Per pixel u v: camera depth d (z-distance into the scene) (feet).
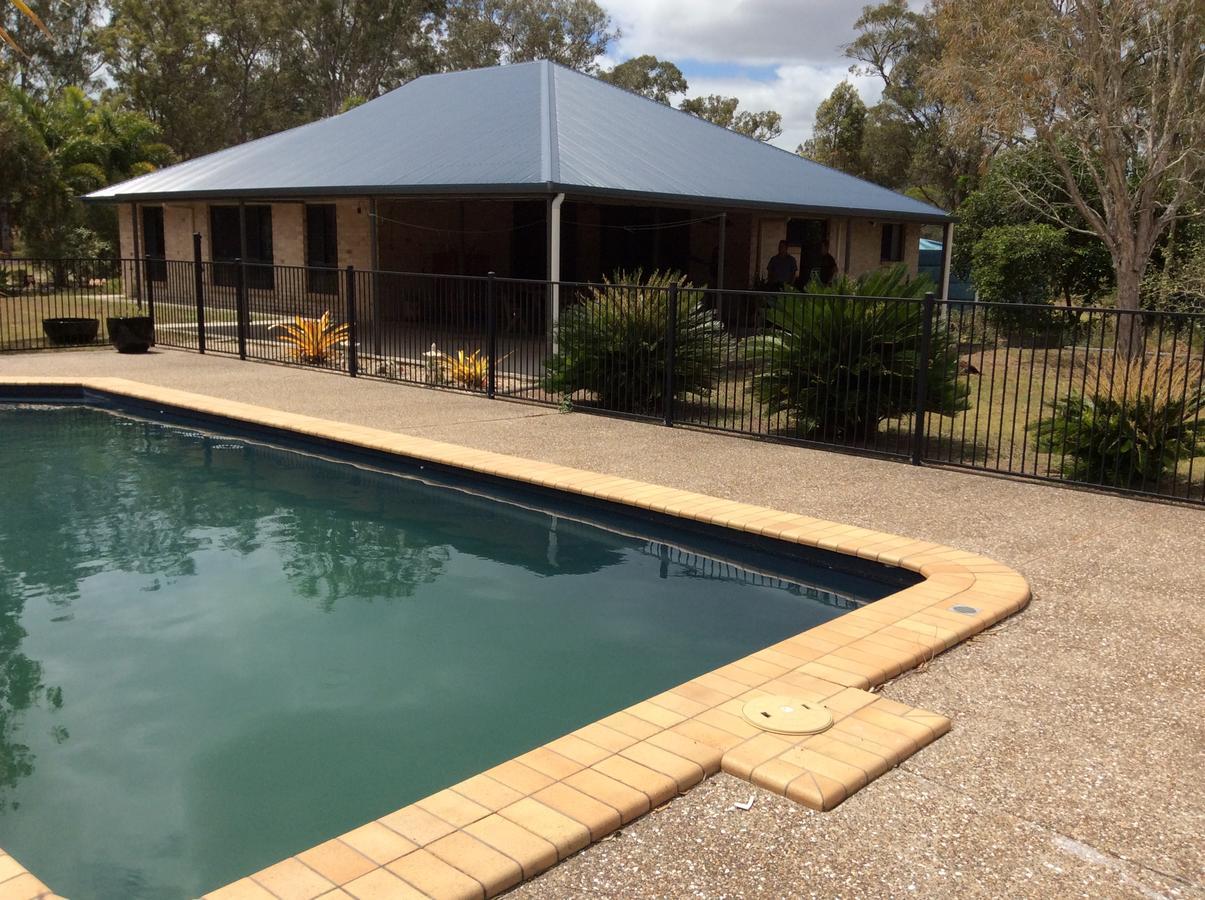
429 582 19.21
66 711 13.70
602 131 57.36
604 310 34.14
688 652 15.83
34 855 10.29
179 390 38.45
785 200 57.16
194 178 68.03
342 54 176.86
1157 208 65.46
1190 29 52.85
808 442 29.14
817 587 19.22
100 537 21.95
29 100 109.09
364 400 36.83
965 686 12.87
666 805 9.95
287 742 12.81
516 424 32.19
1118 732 11.57
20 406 38.63
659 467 25.98
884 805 9.94
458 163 51.01
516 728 13.20
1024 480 25.21
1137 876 8.79
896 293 29.32
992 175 73.46
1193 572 17.72
